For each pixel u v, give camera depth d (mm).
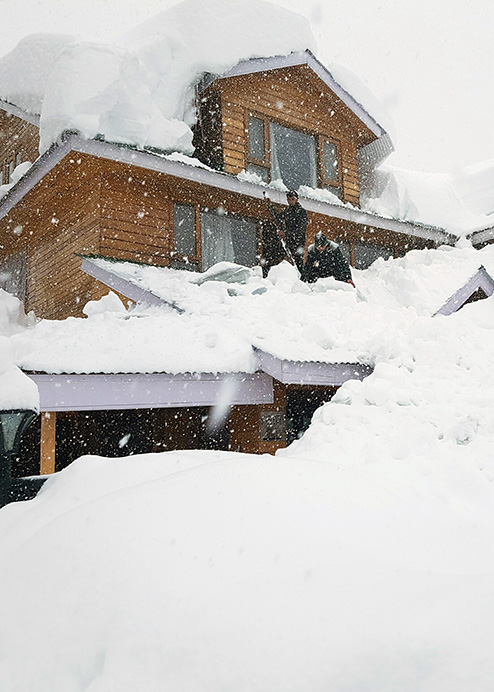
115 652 2027
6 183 13859
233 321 6879
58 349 5578
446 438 4629
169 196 10305
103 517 2861
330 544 2473
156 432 8633
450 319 7367
